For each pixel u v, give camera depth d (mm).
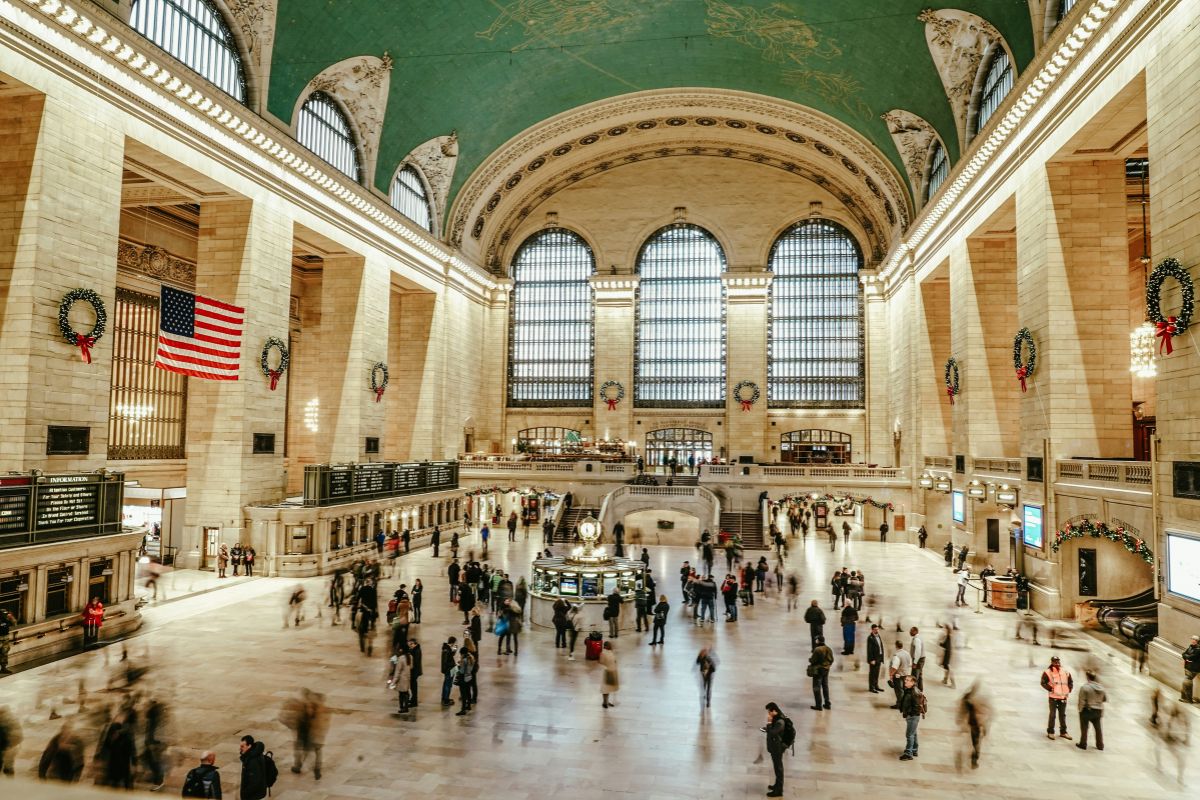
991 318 28359
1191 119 14367
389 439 39719
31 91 17266
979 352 28391
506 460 41781
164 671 14430
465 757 10820
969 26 25422
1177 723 12406
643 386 48406
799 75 34594
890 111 33062
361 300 31906
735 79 37000
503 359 48375
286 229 26891
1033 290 22188
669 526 37906
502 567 26484
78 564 16359
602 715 12531
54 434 17359
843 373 46719
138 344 30922
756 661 15695
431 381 39438
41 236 17172
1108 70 17797
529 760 10766
